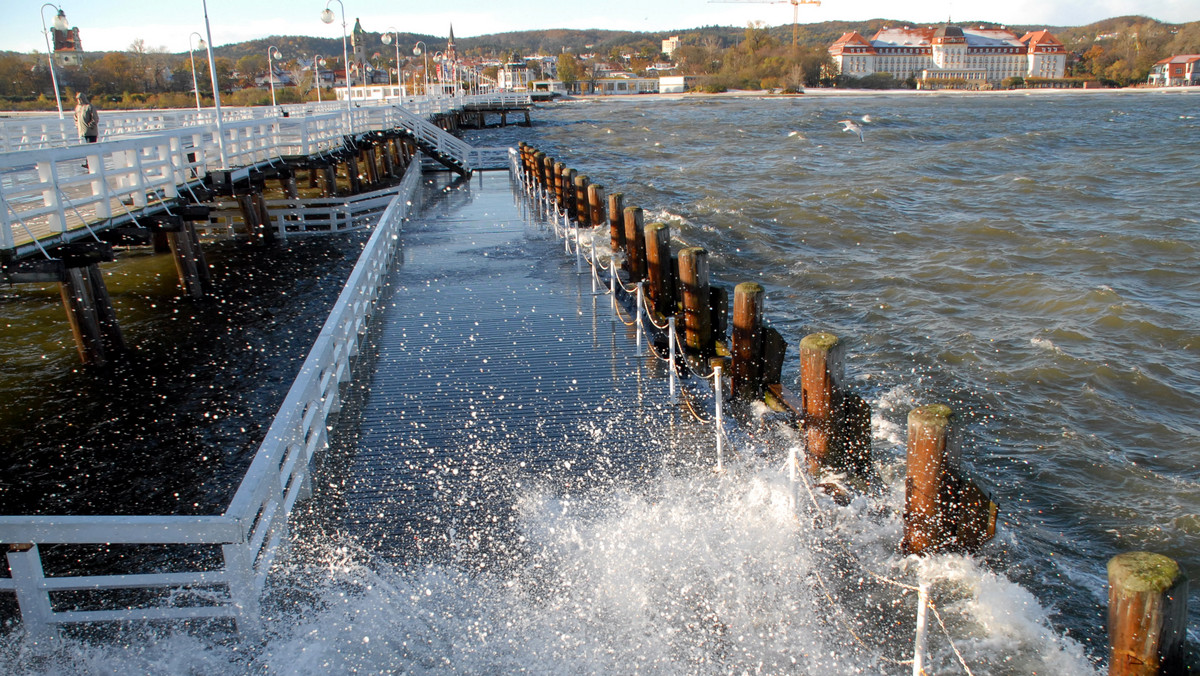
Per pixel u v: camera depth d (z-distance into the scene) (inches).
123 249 741.3
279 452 224.5
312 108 1631.4
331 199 828.0
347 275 656.4
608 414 313.7
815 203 1036.5
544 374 357.7
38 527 185.3
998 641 195.6
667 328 399.5
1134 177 1245.7
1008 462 355.3
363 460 280.2
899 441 358.6
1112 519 306.2
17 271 373.7
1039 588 236.8
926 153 1656.0
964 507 215.6
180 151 569.0
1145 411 413.4
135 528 185.8
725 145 1962.4
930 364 478.9
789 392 317.1
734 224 903.7
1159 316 551.2
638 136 2276.1
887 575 215.5
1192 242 767.7
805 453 261.3
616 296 479.5
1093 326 538.3
